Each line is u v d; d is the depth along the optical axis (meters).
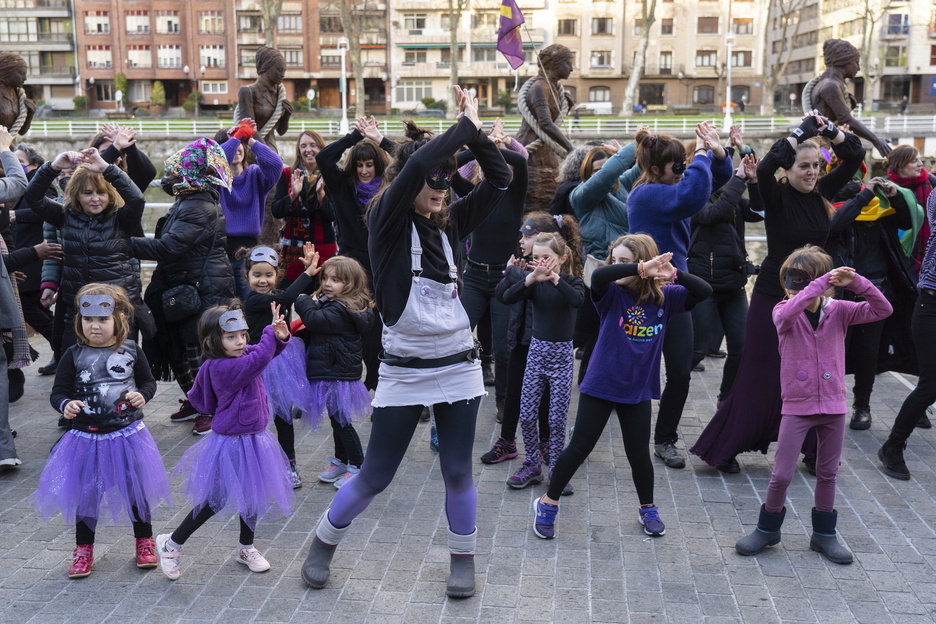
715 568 4.29
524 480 5.27
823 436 4.36
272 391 5.15
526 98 7.81
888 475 5.45
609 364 4.47
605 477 5.46
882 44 62.47
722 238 6.23
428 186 3.67
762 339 5.33
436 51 64.94
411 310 3.76
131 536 4.68
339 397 5.13
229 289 6.11
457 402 3.94
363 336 6.00
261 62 7.79
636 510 4.96
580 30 65.19
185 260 5.93
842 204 6.30
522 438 5.87
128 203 5.53
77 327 4.23
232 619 3.84
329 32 65.69
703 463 5.69
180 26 65.94
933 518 4.85
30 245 7.32
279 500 4.29
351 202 5.77
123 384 4.23
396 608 3.92
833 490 4.38
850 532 4.68
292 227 6.73
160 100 65.19
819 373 4.28
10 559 4.41
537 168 7.94
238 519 4.89
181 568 4.30
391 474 3.99
